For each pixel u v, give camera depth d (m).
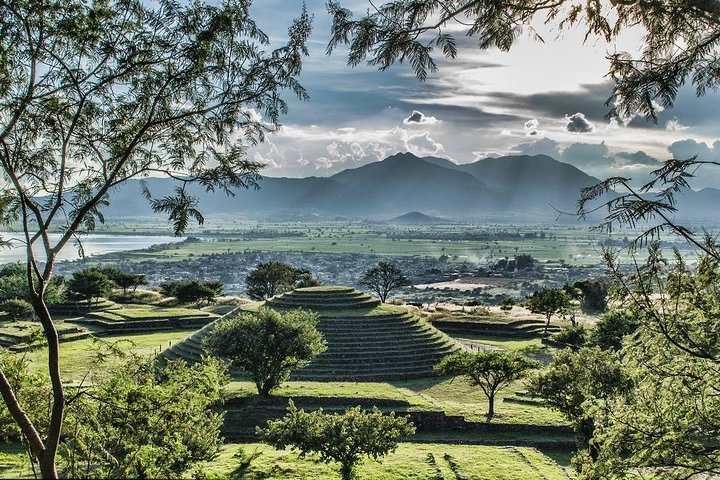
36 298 15.78
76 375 61.06
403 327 76.19
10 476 24.62
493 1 14.09
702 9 13.11
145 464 18.84
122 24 16.72
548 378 41.75
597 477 20.02
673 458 17.98
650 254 16.86
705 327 17.34
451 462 39.16
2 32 15.87
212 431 31.72
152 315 103.31
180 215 17.78
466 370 54.09
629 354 19.66
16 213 17.14
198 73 17.52
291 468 37.69
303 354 52.62
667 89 13.66
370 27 14.63
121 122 18.17
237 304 123.50
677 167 12.41
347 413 36.41
